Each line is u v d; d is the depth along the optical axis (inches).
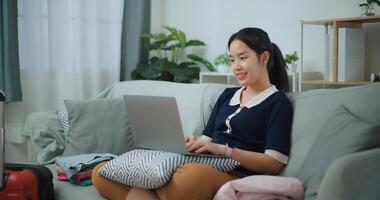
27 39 114.0
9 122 116.7
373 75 94.3
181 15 141.6
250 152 63.5
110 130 86.7
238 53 68.2
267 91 68.3
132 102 64.6
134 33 135.5
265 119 66.4
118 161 63.1
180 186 54.6
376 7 100.6
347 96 59.8
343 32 95.0
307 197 54.0
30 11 113.7
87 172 72.3
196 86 93.4
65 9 119.3
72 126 87.7
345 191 47.2
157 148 64.6
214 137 71.9
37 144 90.4
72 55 121.8
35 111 117.2
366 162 49.3
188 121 88.9
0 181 61.1
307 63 112.5
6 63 107.9
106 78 130.6
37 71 116.3
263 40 68.7
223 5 130.4
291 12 115.4
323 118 61.0
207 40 135.3
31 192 65.4
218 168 60.1
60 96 120.6
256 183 53.2
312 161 56.4
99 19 127.2
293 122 65.3
